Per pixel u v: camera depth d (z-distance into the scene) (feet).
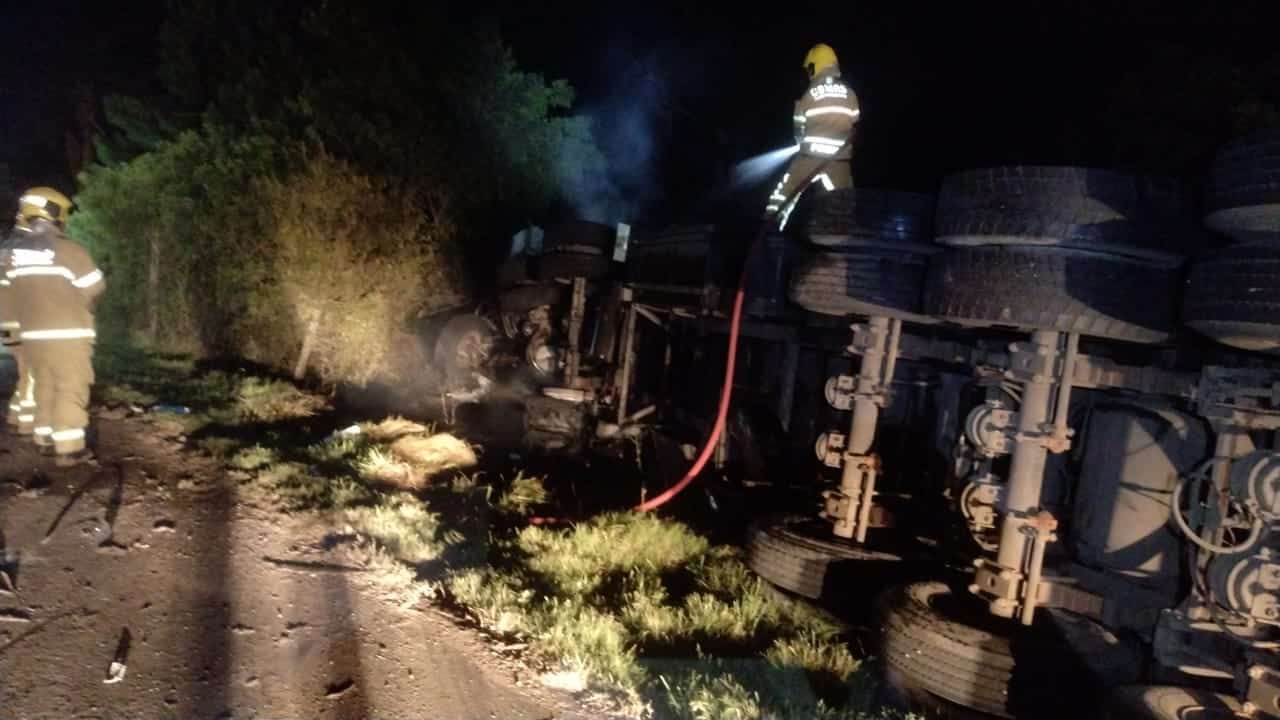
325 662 15.28
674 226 28.81
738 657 17.63
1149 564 14.88
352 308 41.96
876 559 19.44
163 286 52.54
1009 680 14.80
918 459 22.70
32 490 22.17
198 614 16.48
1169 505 14.65
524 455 33.17
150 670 14.42
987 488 16.56
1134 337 14.37
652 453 30.76
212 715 13.39
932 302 15.98
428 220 44.88
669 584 21.81
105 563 18.35
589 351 33.22
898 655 16.07
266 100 48.14
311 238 41.14
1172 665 13.57
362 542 20.51
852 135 23.80
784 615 19.86
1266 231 12.21
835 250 18.95
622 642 17.51
